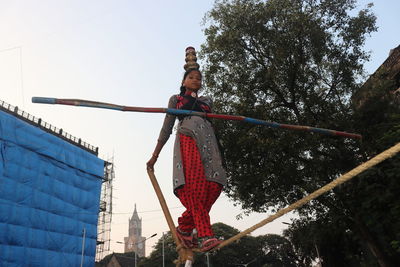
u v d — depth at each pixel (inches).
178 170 82.5
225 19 548.4
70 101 76.2
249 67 546.3
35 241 913.5
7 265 821.9
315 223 579.8
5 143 872.9
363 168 41.9
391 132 402.3
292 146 499.5
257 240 1996.8
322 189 47.9
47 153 999.6
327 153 533.0
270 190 570.6
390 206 386.9
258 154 533.6
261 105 530.3
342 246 705.6
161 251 1861.5
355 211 477.1
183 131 84.4
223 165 84.7
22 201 893.2
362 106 517.7
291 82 530.3
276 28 537.3
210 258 1785.2
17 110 1035.9
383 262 478.3
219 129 532.1
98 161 1229.7
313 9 536.1
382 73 573.3
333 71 547.5
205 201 79.0
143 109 82.5
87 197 1146.7
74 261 1042.7
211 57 560.4
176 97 91.0
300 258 1289.4
